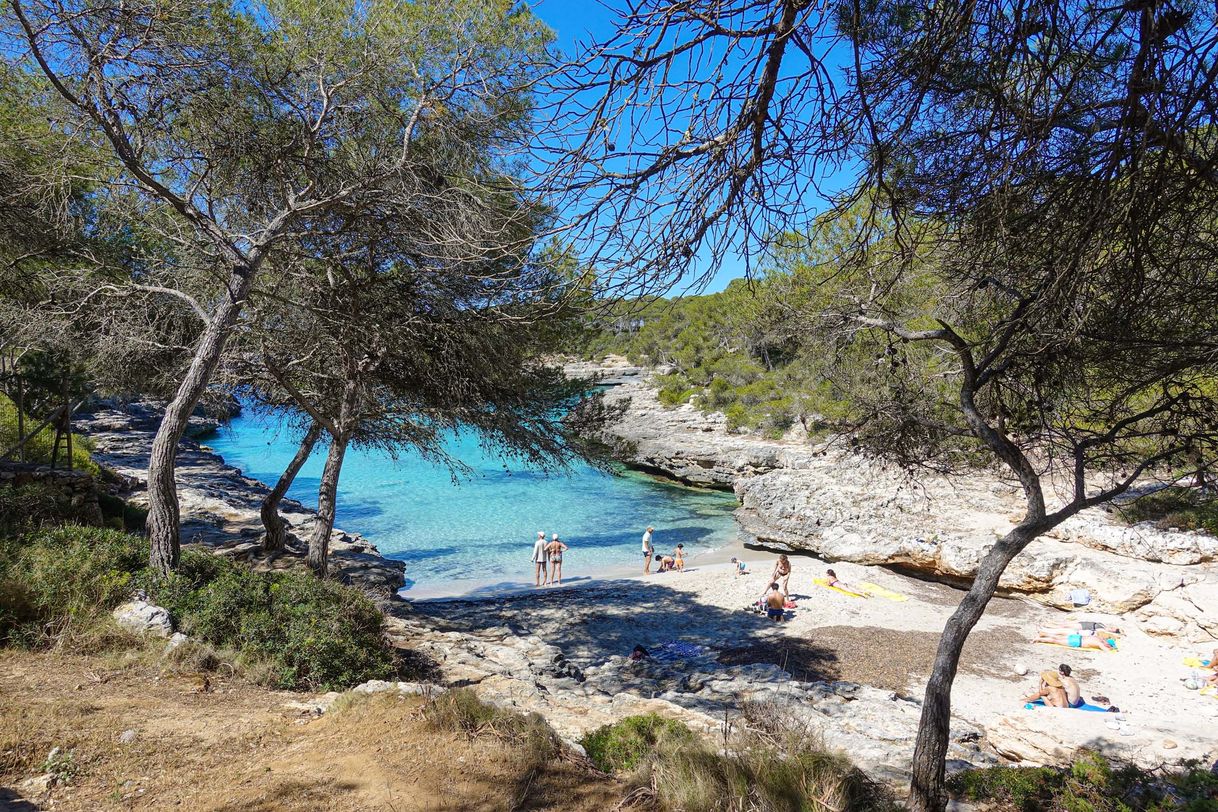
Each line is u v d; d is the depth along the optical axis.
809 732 6.86
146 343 12.64
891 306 7.10
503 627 17.20
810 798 5.50
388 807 4.67
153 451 9.92
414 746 5.62
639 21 2.82
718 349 63.88
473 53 10.03
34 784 4.65
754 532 30.19
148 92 9.66
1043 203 3.48
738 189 3.27
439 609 19.00
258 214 12.62
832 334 7.35
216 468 35.19
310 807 4.62
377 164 11.16
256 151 11.37
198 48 9.56
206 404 15.80
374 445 16.84
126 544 9.91
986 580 5.66
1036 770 7.02
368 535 30.36
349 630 9.55
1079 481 5.70
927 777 5.60
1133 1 2.48
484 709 6.29
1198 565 18.59
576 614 19.17
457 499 38.41
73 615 7.91
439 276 12.15
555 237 3.37
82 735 5.43
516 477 45.59
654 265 3.36
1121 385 5.67
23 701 6.02
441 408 14.99
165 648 7.89
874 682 14.74
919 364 7.80
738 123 3.07
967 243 4.06
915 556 22.77
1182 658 15.60
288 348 14.11
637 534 31.62
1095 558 19.23
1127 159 2.95
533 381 15.50
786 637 17.34
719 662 15.72
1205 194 3.11
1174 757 10.35
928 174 3.96
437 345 13.84
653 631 17.86
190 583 9.45
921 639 17.20
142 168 9.68
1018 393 5.95
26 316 12.55
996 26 2.78
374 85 11.21
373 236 12.26
